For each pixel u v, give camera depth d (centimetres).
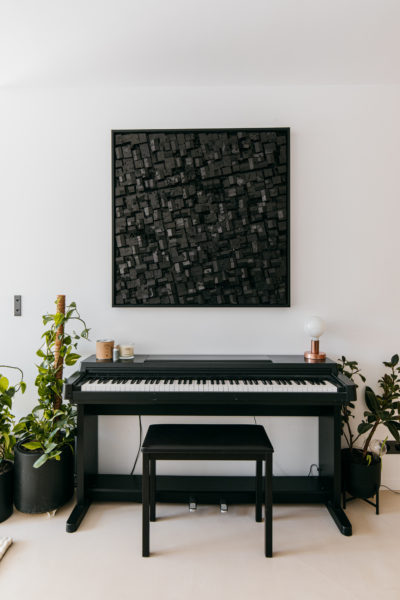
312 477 218
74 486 215
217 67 205
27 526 183
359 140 221
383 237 221
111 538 174
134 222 221
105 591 143
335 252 221
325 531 180
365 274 221
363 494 195
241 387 175
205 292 221
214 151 219
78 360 227
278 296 220
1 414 195
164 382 183
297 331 223
